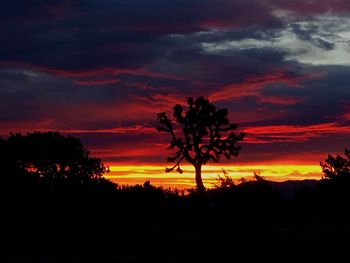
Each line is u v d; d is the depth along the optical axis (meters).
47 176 47.12
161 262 20.98
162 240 25.59
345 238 24.22
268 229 29.92
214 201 39.16
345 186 40.75
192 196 38.16
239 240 24.62
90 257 22.38
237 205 37.97
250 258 20.78
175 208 39.09
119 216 40.09
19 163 47.62
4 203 41.75
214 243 24.08
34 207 41.84
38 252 24.20
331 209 39.62
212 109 35.75
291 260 20.25
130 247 24.47
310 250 21.81
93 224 37.69
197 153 36.34
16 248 25.08
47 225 36.66
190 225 34.91
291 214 38.94
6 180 43.88
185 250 23.19
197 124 35.84
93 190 43.62
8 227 34.69
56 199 43.12
